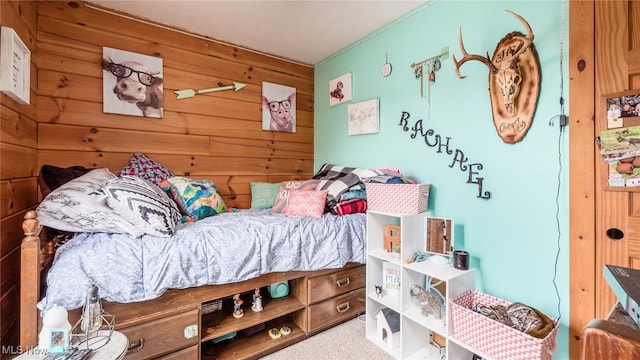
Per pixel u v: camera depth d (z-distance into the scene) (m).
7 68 1.19
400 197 1.86
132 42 2.12
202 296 1.51
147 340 1.34
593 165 1.33
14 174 1.36
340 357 1.72
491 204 1.71
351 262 2.11
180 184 1.99
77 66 1.92
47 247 1.37
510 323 1.35
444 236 1.73
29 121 1.62
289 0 1.97
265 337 1.84
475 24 1.76
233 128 2.62
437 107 1.99
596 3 1.32
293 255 1.78
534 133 1.52
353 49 2.65
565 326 1.42
